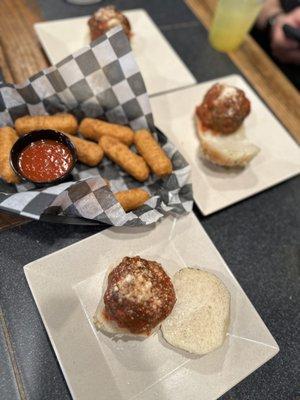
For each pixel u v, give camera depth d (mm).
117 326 246
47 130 297
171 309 254
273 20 572
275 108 427
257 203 354
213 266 286
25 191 283
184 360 246
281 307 300
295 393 261
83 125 340
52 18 441
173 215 302
